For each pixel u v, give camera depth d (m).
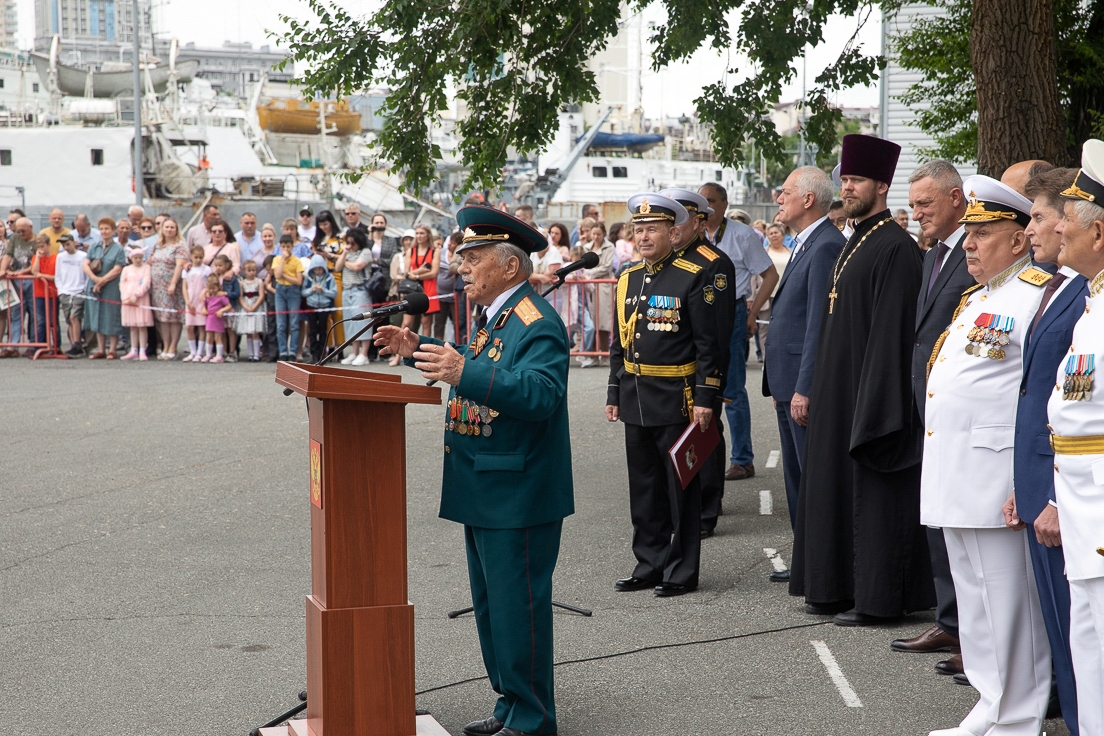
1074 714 3.43
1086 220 2.99
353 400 3.28
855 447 4.83
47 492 7.85
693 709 4.11
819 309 5.46
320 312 14.22
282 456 8.96
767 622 5.10
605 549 6.37
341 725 3.33
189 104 35.78
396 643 3.38
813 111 9.55
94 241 15.32
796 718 4.01
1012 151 7.00
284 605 5.41
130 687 4.40
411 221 30.94
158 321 15.14
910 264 4.84
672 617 5.20
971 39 7.20
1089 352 3.00
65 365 14.56
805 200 5.68
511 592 3.74
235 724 4.04
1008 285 3.73
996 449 3.68
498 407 3.56
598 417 10.48
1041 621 3.73
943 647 4.63
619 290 5.84
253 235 15.32
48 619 5.24
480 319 4.45
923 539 4.98
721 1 9.27
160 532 6.81
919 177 4.43
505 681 3.76
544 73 9.01
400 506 3.39
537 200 35.50
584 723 4.00
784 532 6.69
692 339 5.53
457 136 10.72
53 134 31.42
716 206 7.79
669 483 5.59
